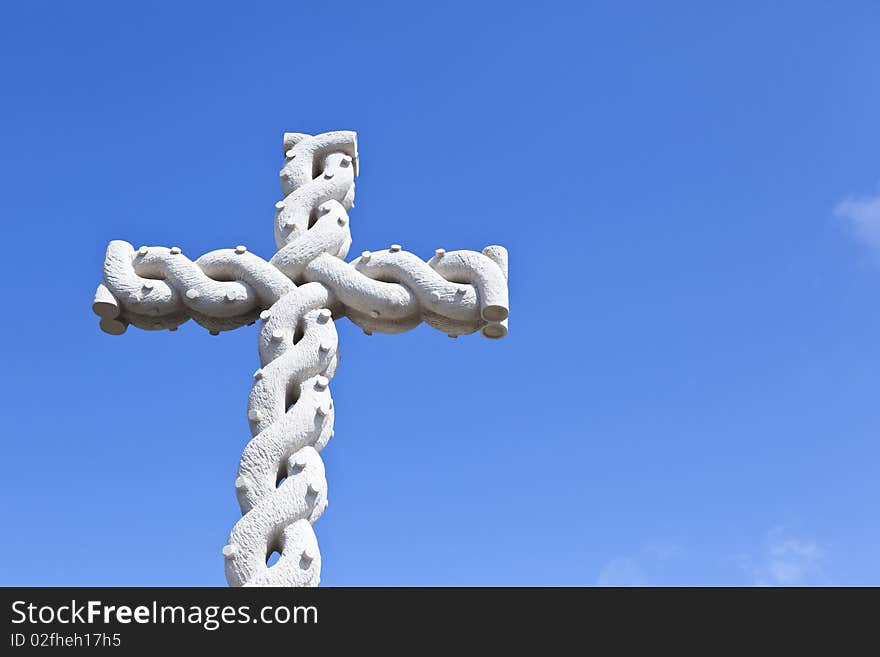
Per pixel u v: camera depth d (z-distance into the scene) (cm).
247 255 627
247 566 511
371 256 629
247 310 622
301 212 646
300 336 601
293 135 685
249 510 528
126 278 620
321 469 543
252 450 541
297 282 628
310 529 526
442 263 629
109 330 632
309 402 560
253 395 565
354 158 690
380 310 616
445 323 629
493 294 613
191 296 612
